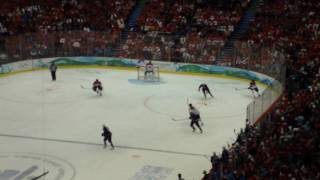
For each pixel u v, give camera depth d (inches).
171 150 948.0
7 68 1598.2
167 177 831.1
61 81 1529.3
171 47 1665.8
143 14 1859.0
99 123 1109.7
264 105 1038.4
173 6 1855.3
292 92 1141.1
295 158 736.3
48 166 870.4
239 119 1133.7
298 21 1640.0
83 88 1439.5
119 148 959.0
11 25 1750.7
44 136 1023.0
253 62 1518.2
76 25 1841.8
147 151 944.3
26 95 1353.3
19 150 945.5
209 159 902.4
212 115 1168.2
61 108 1229.1
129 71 1700.3
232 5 1814.7
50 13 1839.3
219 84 1502.2
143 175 838.5
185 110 1210.6
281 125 869.2
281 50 1478.8
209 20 1780.3
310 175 677.3
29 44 1656.0
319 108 920.9
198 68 1637.6
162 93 1385.3
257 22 1710.1
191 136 1023.6
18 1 1825.8
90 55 1758.1
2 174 831.1
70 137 1018.1
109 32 1738.4
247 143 821.9
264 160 733.9
